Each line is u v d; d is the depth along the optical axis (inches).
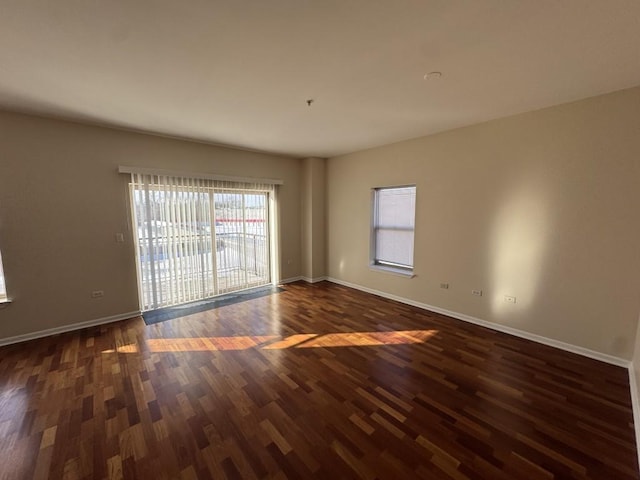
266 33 64.9
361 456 64.3
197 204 169.2
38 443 67.7
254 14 58.1
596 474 59.9
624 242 98.7
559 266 112.8
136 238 148.8
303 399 83.9
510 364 102.8
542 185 114.7
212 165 172.1
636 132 94.1
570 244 109.7
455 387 89.7
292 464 62.3
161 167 152.9
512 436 70.0
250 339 123.3
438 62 78.0
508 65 79.4
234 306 165.3
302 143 169.2
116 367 101.0
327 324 139.4
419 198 158.1
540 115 113.3
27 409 79.4
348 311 157.5
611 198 100.0
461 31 64.2
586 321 108.0
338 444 67.7
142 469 61.0
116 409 79.4
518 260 123.5
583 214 106.0
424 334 128.2
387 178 174.2
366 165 186.4
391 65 79.6
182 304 167.8
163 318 146.6
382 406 80.9
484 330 132.4
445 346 117.0
